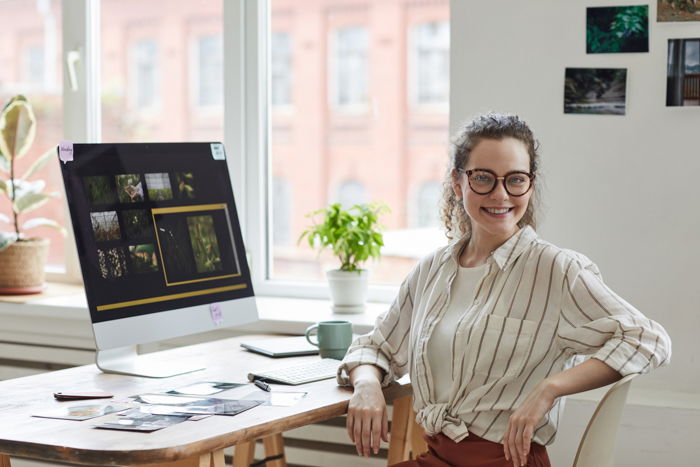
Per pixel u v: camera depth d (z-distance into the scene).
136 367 1.98
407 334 1.90
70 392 1.75
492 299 1.70
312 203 3.25
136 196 2.01
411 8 3.21
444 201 1.93
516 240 1.73
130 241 1.98
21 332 2.79
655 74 2.15
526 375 1.66
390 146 3.20
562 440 2.13
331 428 2.42
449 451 1.69
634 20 2.15
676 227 2.16
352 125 3.28
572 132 2.23
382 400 1.71
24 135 2.93
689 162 2.14
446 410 1.70
